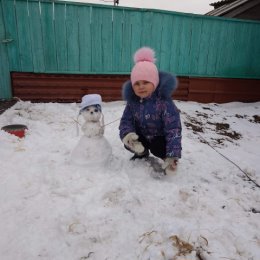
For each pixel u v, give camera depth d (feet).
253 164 11.31
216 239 6.01
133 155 10.63
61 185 7.93
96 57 19.44
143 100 8.68
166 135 8.55
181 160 10.86
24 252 5.48
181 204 7.35
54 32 18.26
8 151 10.00
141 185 8.21
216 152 12.41
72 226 6.15
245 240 6.05
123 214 6.79
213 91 22.88
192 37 21.06
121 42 19.61
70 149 10.71
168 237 5.96
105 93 20.33
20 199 7.18
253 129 17.52
